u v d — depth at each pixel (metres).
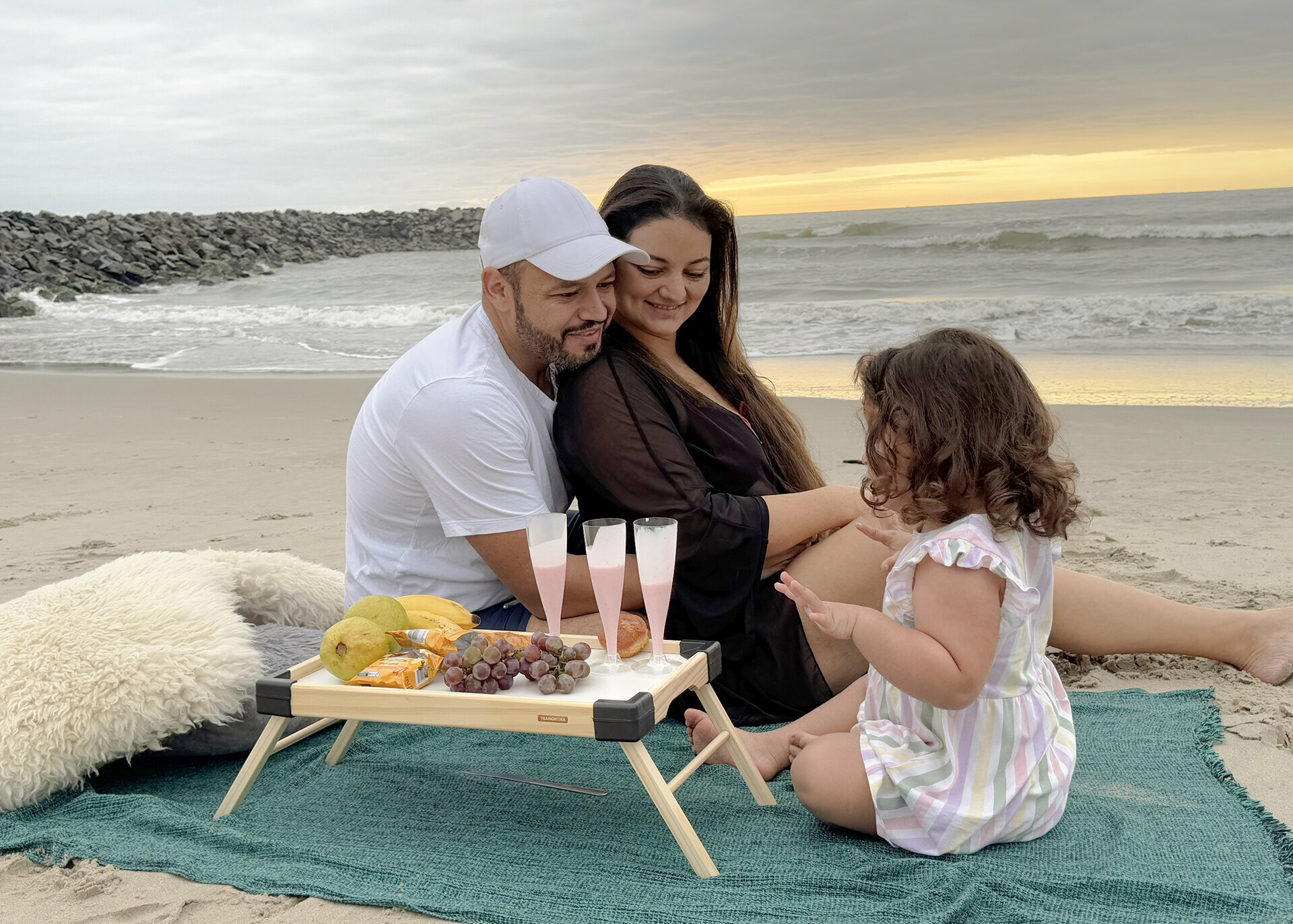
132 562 3.06
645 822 2.26
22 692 2.40
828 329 13.80
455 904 1.89
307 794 2.44
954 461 1.96
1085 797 2.28
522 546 2.56
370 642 2.15
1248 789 2.31
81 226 38.03
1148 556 4.13
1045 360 10.62
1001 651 2.00
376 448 2.71
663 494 2.58
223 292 30.16
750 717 2.71
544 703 2.00
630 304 2.78
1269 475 5.61
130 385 11.32
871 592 2.62
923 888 1.88
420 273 33.66
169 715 2.46
